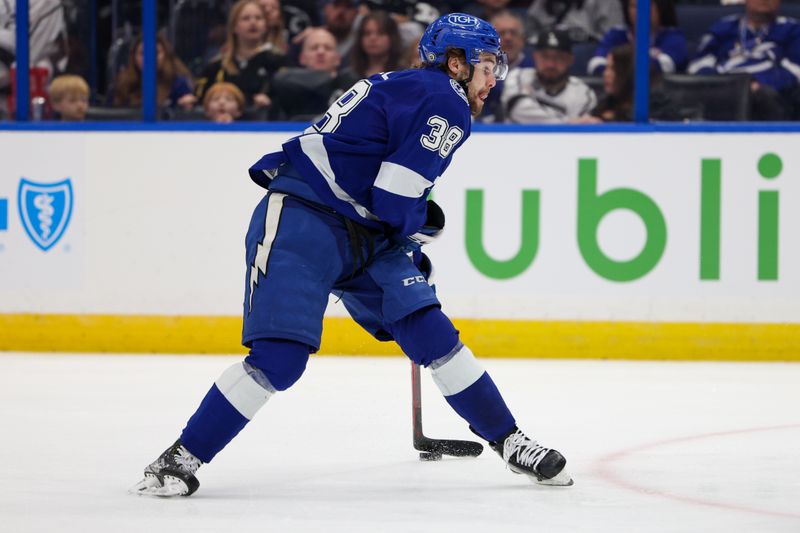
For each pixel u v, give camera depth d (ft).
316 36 56.65
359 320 23.63
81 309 51.57
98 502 20.48
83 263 51.47
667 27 56.03
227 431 20.99
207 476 23.39
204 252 51.08
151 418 32.19
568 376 42.98
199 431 20.97
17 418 32.09
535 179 49.83
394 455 26.16
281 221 21.49
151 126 51.13
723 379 42.29
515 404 35.32
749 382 41.42
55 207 51.52
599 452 26.78
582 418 32.53
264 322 20.97
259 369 20.93
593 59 56.65
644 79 49.70
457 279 50.16
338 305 50.11
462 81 22.61
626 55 53.57
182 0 56.70
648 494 21.53
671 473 23.97
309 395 37.04
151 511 19.67
